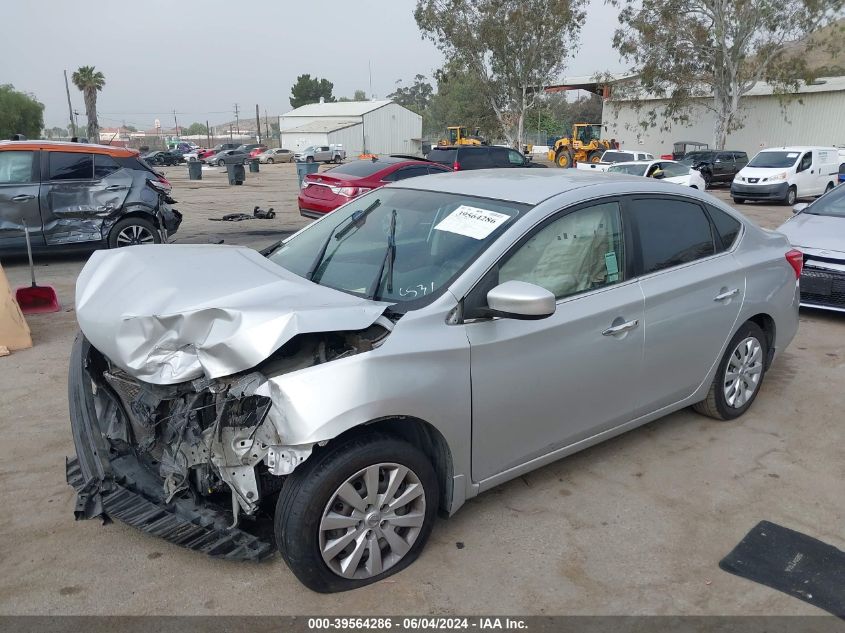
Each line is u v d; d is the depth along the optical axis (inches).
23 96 2923.2
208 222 589.6
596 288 141.3
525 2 1572.3
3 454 160.4
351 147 2844.5
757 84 1615.4
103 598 113.2
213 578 118.3
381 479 115.9
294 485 108.2
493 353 122.9
